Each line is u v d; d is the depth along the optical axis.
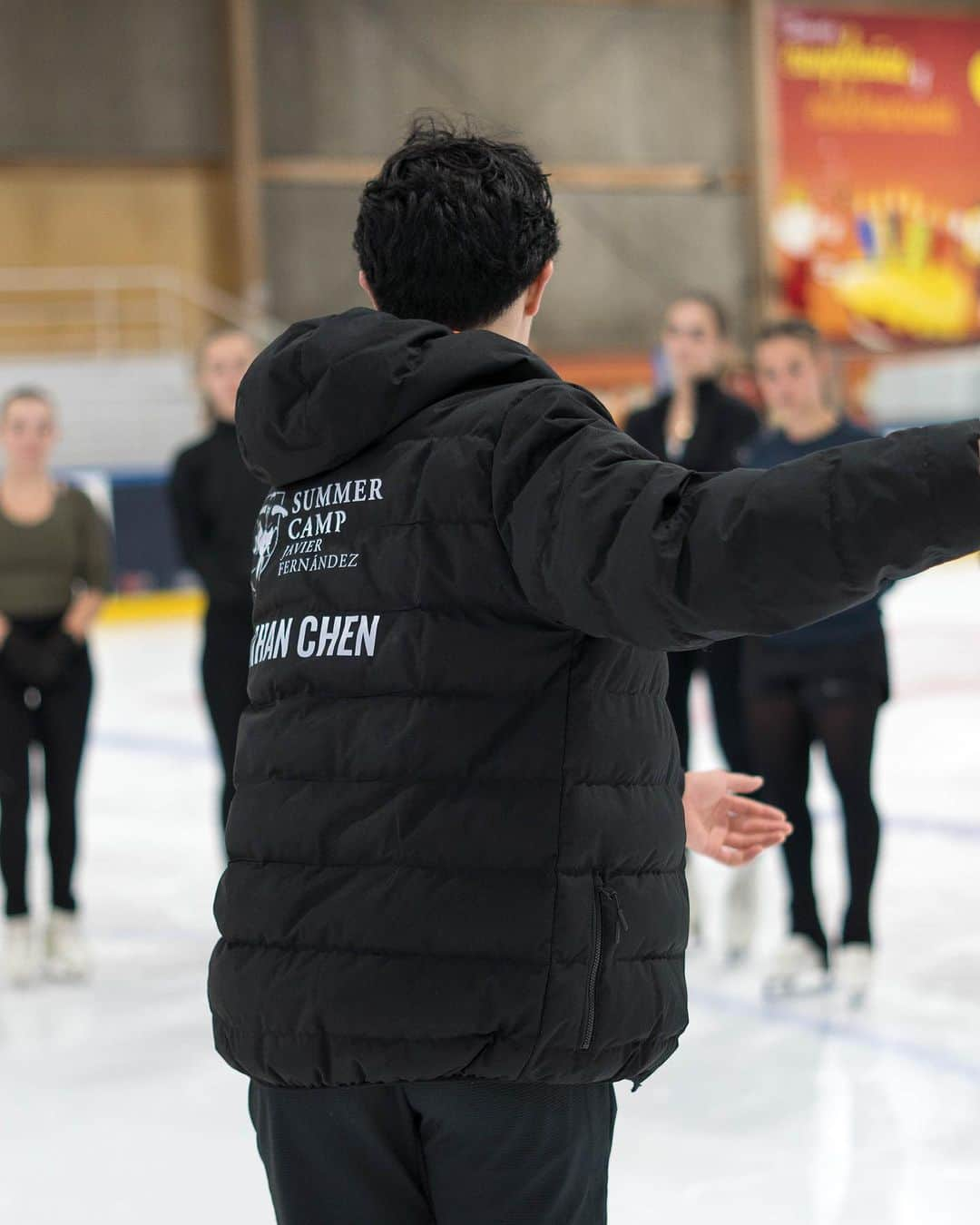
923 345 23.45
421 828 1.40
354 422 1.47
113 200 19.70
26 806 4.78
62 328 19.62
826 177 22.84
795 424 4.36
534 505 1.33
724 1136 3.31
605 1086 1.50
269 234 20.20
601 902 1.41
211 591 4.82
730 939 4.66
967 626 12.85
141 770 8.13
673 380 4.81
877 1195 2.98
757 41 22.30
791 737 4.28
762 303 22.56
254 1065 1.47
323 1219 1.50
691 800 1.83
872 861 4.20
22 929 4.76
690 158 22.36
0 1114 3.60
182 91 19.75
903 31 23.19
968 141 23.61
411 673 1.43
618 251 21.94
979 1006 4.13
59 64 19.19
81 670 4.82
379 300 1.58
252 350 4.88
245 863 1.50
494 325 1.56
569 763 1.41
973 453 1.16
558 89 21.53
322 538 1.50
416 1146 1.48
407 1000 1.38
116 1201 3.10
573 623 1.33
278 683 1.51
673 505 1.26
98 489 15.23
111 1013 4.39
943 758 7.65
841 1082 3.60
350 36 20.45
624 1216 2.93
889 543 1.17
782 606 1.21
